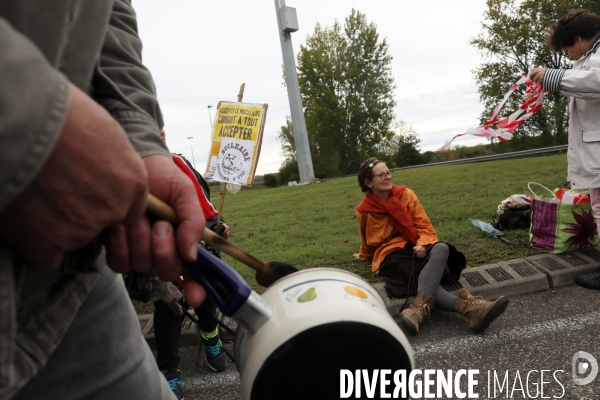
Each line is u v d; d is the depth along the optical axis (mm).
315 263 4609
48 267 596
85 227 561
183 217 777
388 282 3676
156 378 1153
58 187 521
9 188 453
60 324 759
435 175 11648
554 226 4039
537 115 25984
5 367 570
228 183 3098
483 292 3564
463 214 5988
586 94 3244
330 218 7422
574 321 3004
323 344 786
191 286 822
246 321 812
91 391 980
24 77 451
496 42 33188
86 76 770
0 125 427
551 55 31688
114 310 1025
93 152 531
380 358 819
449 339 3014
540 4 30922
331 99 43938
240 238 6684
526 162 11828
